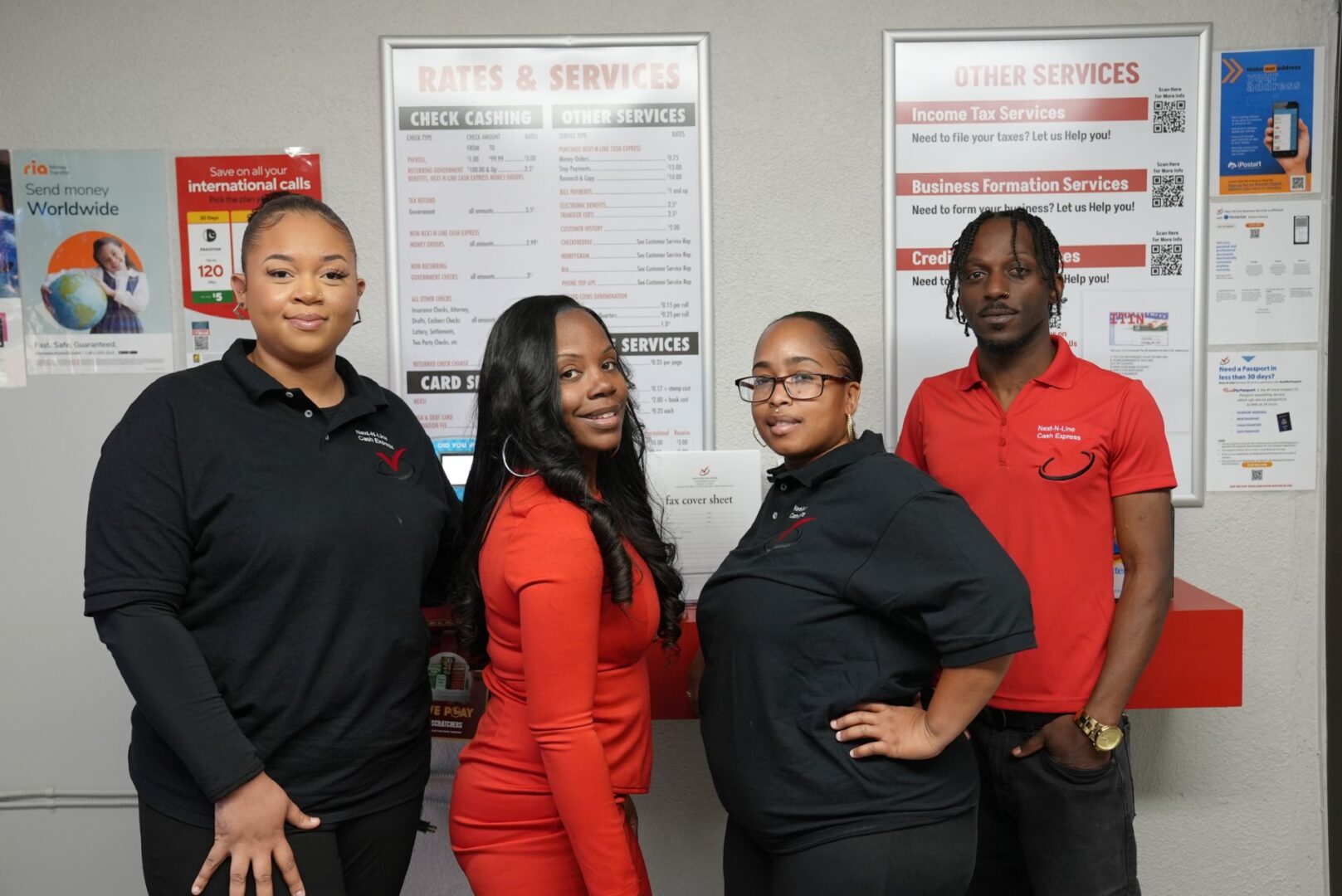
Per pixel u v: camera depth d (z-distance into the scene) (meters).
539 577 1.05
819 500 1.17
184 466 1.12
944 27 1.77
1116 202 1.78
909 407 1.63
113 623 1.09
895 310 1.80
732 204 1.81
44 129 1.77
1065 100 1.76
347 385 1.32
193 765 1.07
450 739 1.61
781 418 1.20
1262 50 1.76
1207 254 1.79
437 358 1.81
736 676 1.15
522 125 1.78
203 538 1.12
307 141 1.78
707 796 1.88
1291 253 1.79
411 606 1.23
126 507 1.10
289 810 1.13
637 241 1.80
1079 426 1.36
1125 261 1.78
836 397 1.21
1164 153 1.77
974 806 1.15
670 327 1.82
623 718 1.16
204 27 1.76
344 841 1.21
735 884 1.26
